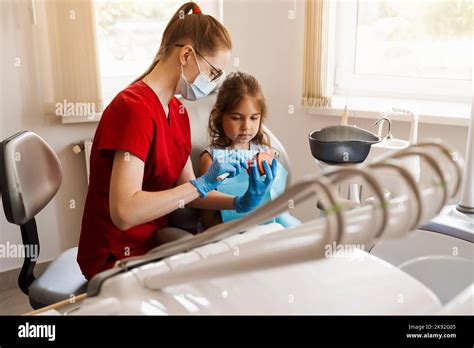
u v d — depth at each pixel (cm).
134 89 123
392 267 77
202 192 121
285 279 73
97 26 222
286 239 55
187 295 70
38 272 224
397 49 218
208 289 71
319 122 229
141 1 229
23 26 201
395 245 106
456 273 95
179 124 138
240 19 234
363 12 220
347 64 228
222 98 146
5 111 205
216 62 123
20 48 202
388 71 222
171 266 74
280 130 240
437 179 52
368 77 226
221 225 66
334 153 133
